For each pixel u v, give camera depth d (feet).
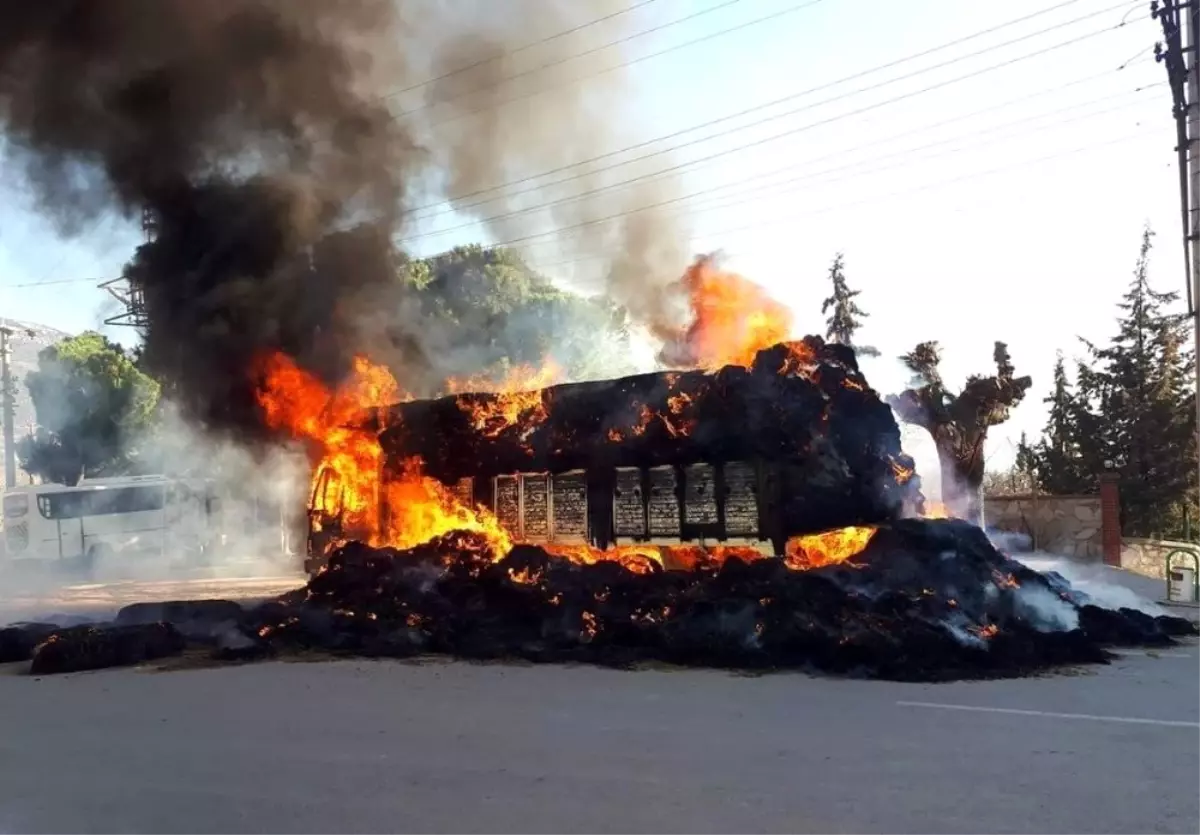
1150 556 59.11
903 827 13.30
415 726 20.31
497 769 16.65
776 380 35.60
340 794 15.33
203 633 34.83
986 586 30.19
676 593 32.12
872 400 36.01
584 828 13.44
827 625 27.96
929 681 24.93
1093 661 27.22
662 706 22.07
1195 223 44.47
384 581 36.83
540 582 34.24
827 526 34.30
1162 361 85.56
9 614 50.03
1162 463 82.12
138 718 21.89
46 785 16.29
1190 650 29.53
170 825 14.02
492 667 28.76
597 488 39.45
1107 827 13.23
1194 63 44.37
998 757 16.94
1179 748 17.51
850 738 18.53
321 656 31.48
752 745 18.07
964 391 47.60
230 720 21.38
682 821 13.67
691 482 37.09
